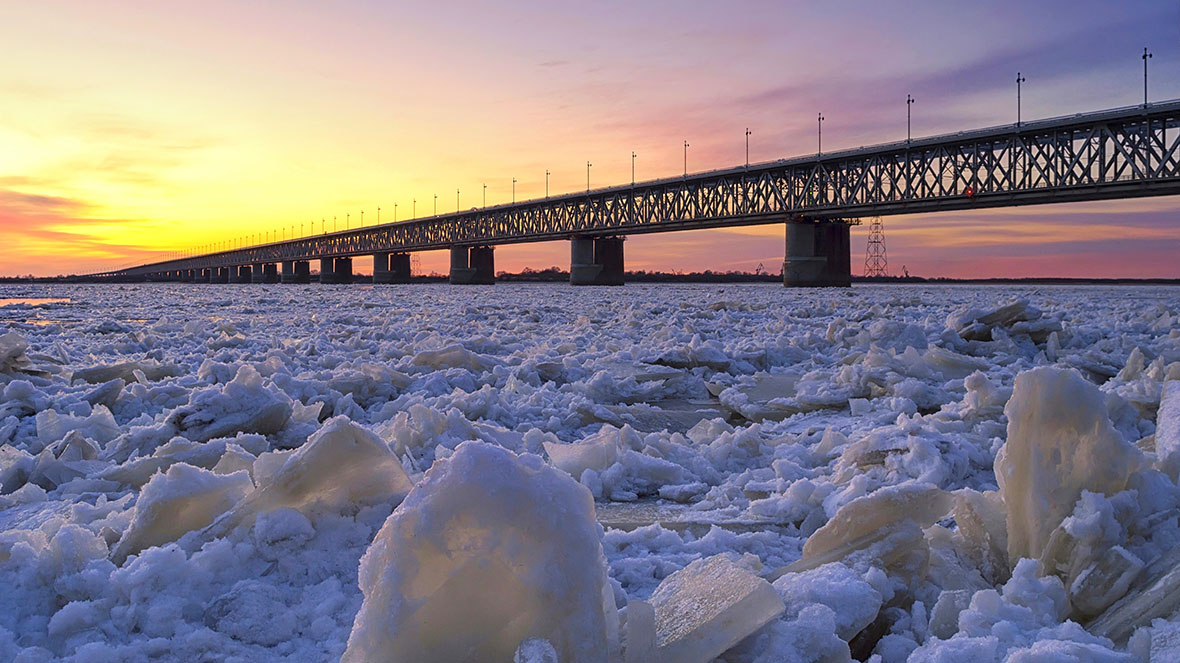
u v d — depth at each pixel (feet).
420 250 510.58
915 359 30.96
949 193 245.65
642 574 10.98
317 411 22.36
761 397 29.50
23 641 8.82
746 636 7.58
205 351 46.78
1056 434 9.94
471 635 6.45
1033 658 7.00
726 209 319.68
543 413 25.41
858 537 10.01
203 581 9.71
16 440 21.03
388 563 6.50
